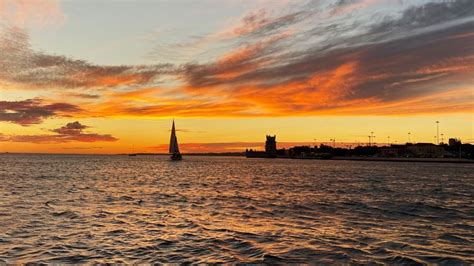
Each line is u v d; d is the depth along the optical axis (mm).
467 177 98812
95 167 140750
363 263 16500
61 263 15969
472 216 30844
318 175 102375
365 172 124500
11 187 53156
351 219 28609
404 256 17547
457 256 17719
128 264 16016
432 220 28594
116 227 23922
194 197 44062
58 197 41094
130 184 63375
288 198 44031
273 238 21250
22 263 15867
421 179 88188
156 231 22844
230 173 109875
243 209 33844
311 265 16141
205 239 20781
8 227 23203
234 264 16203
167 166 166000
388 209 34719
